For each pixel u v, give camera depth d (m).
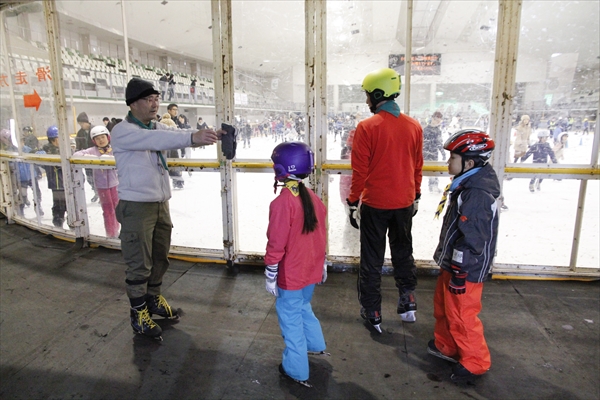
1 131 4.68
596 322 2.49
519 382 1.93
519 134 2.92
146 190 2.25
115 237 3.97
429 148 3.14
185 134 2.09
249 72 3.20
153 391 1.89
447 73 2.98
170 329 2.46
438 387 1.91
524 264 3.14
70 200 3.87
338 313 2.65
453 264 1.83
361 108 3.12
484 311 2.64
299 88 3.18
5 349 2.25
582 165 2.87
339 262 3.34
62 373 2.03
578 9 2.66
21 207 4.75
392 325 2.50
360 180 2.26
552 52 2.77
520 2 2.72
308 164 1.79
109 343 2.30
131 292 2.29
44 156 4.06
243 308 2.74
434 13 2.88
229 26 3.10
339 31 3.04
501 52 2.81
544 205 4.31
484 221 1.77
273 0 3.06
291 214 1.76
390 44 3.03
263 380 1.97
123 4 3.76
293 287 1.81
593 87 2.77
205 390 1.89
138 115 2.26
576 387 1.89
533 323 2.48
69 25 3.90
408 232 2.41
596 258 3.24
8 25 4.10
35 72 3.94
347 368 2.06
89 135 3.86
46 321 2.56
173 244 3.71
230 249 3.42
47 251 3.88
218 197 4.03
